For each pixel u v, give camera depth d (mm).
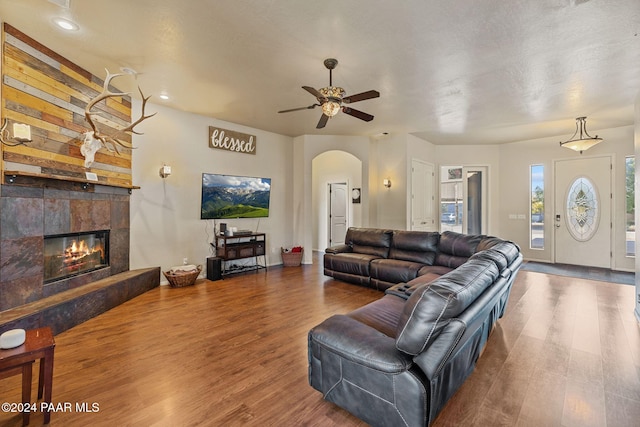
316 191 8609
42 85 2887
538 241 6824
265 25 2521
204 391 2016
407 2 2217
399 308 2471
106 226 3787
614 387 2041
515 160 7070
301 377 2182
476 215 7535
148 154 4473
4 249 2598
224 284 4734
